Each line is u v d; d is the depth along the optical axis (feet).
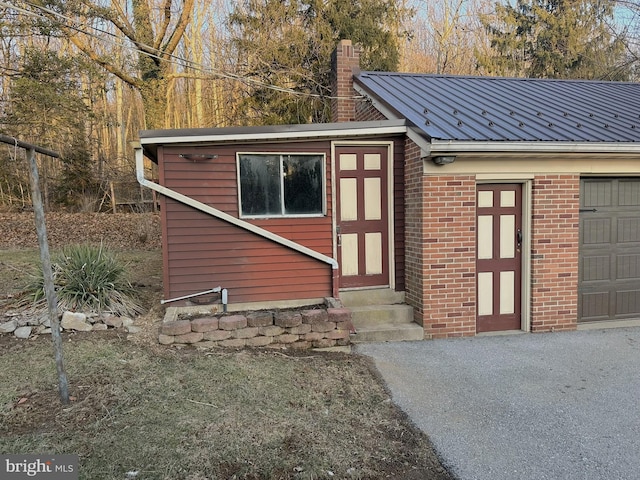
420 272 19.40
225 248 19.15
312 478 9.25
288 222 19.71
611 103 26.50
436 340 19.20
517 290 20.71
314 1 56.44
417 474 9.65
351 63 28.86
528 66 85.61
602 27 79.51
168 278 18.79
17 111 41.24
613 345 18.52
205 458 9.62
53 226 50.11
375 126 19.63
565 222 20.43
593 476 9.61
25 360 14.26
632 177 21.57
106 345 15.76
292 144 19.54
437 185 18.97
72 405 11.64
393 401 13.19
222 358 15.30
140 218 50.55
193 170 18.70
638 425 11.82
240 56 57.06
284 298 19.75
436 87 27.20
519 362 16.52
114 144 78.84
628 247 21.75
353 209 20.65
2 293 21.65
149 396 12.32
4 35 39.86
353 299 20.49
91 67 43.19
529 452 10.55
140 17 47.14
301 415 11.88
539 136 18.81
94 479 8.82
